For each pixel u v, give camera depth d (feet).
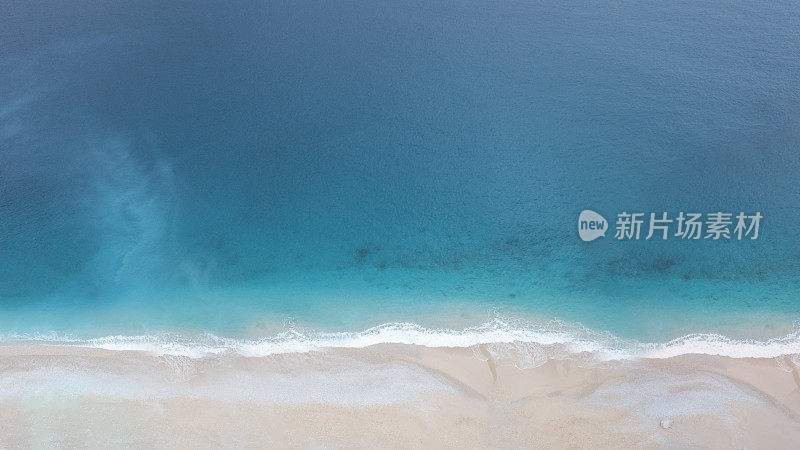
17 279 76.54
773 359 65.41
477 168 87.51
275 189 86.02
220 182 87.25
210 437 60.85
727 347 66.74
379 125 94.89
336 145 92.22
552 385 64.18
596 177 84.94
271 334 70.08
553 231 78.89
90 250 79.41
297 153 91.25
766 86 95.45
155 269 77.05
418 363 66.69
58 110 97.91
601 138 90.12
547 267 75.20
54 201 85.10
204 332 70.54
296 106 98.48
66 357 68.28
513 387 64.08
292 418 62.23
